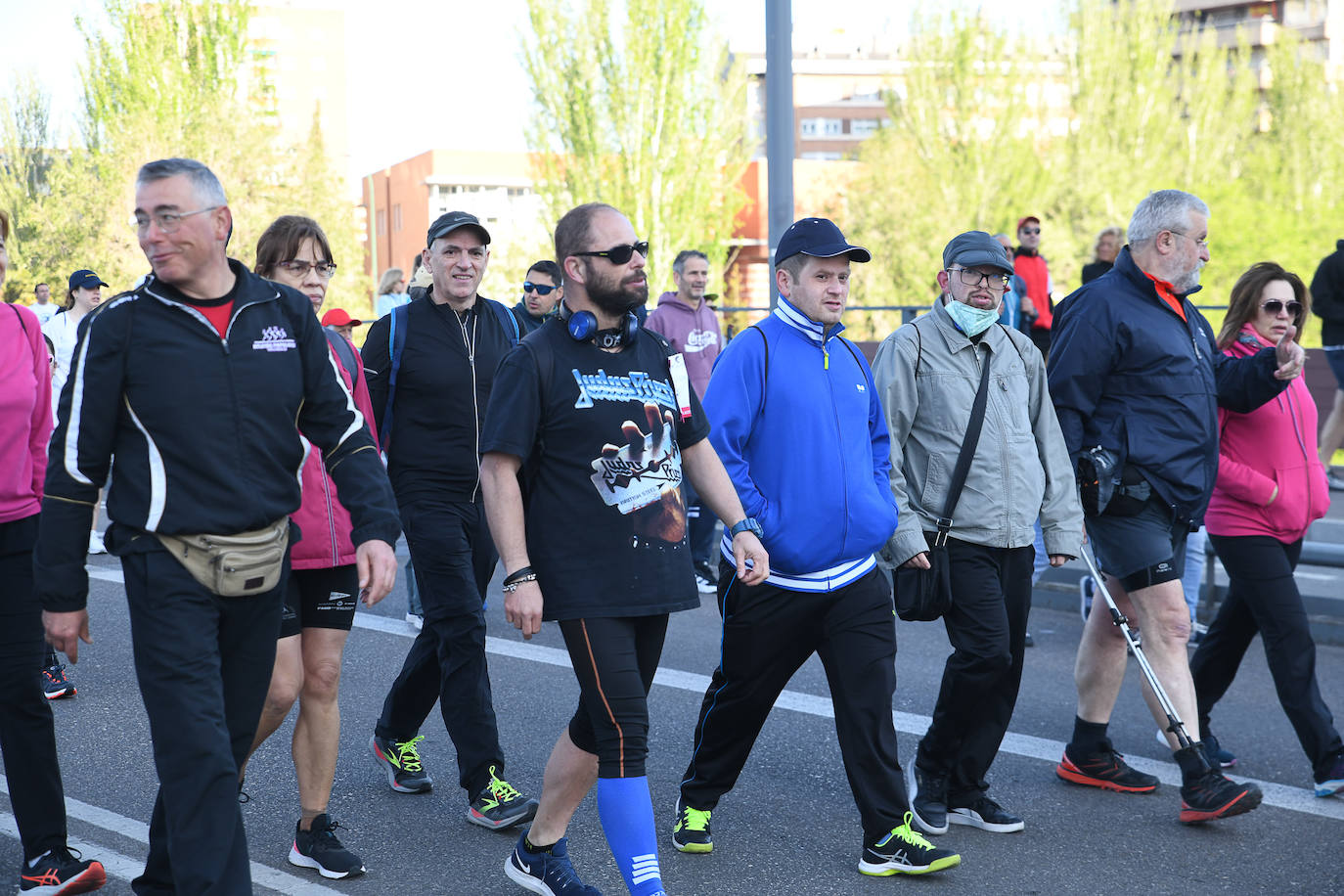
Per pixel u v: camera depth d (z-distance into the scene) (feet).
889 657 12.87
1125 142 175.83
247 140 147.54
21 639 11.80
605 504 11.06
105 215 140.26
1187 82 186.60
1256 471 15.31
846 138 376.07
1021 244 37.14
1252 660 21.44
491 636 23.20
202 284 9.85
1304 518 15.40
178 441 9.65
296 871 12.87
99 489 9.82
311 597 12.70
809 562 12.66
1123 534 14.69
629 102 148.36
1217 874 12.92
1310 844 13.73
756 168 192.24
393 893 12.37
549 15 149.18
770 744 17.07
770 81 27.68
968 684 13.70
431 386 14.84
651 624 11.55
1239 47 195.42
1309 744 15.14
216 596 9.84
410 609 24.12
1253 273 16.05
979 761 14.10
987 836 13.92
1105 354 14.64
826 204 170.50
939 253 159.53
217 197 9.77
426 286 22.72
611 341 11.34
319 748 12.80
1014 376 14.12
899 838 12.72
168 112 145.28
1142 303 14.75
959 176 163.84
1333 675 20.74
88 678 20.35
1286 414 15.53
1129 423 14.65
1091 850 13.53
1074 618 24.70
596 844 13.62
